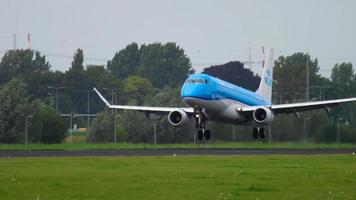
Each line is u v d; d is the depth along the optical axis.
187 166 154.50
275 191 112.94
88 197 106.75
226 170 144.75
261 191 112.94
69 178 128.50
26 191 112.50
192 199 104.75
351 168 150.75
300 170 145.62
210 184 120.75
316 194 110.00
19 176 131.75
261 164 160.88
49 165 156.38
